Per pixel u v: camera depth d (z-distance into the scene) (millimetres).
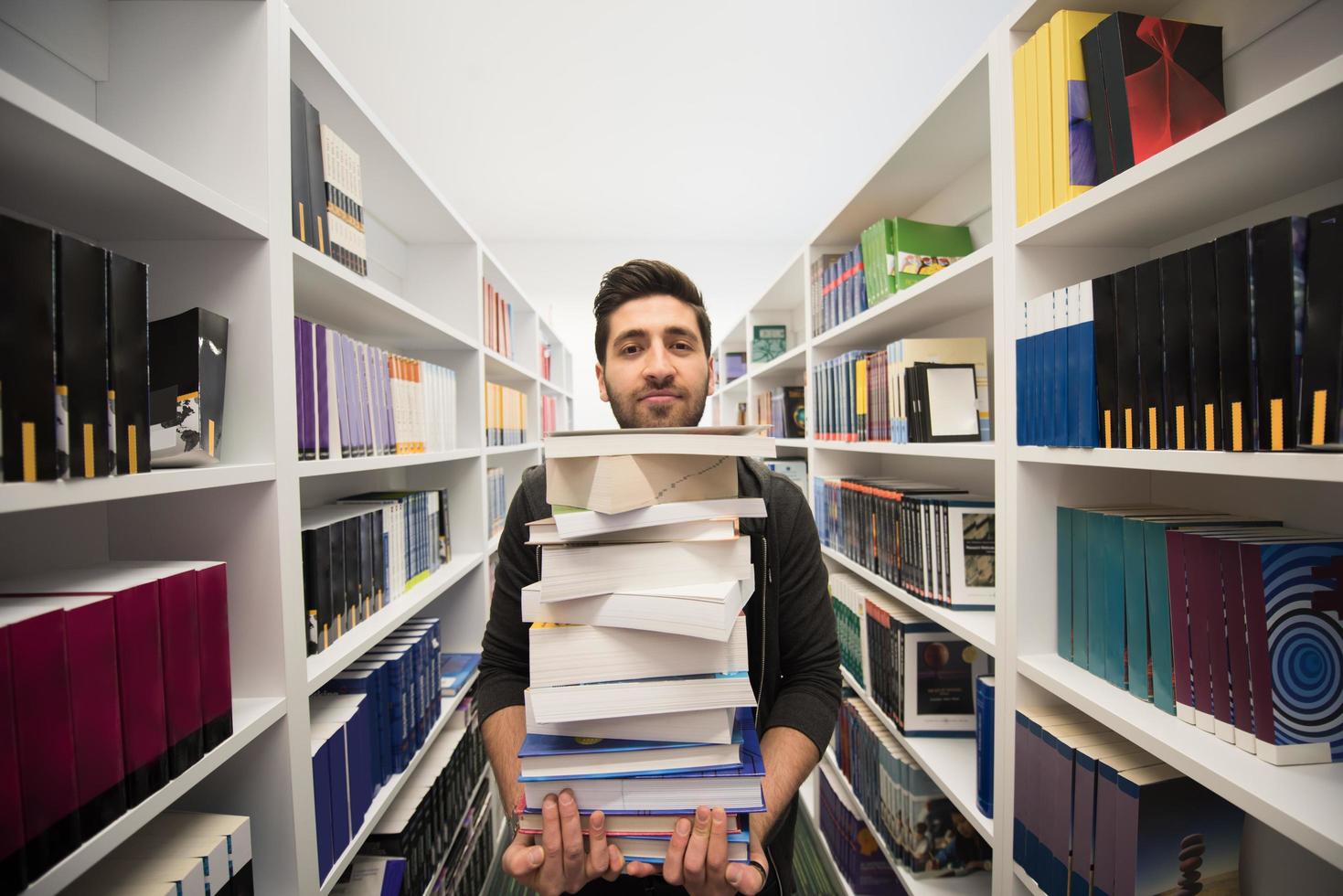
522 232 4145
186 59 713
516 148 2896
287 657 732
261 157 713
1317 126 495
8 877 403
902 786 1200
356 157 1021
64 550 658
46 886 427
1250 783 522
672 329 858
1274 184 624
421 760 1248
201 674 597
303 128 849
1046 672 789
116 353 503
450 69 2240
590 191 3438
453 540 1676
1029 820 816
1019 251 837
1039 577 848
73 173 521
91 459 473
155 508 719
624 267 878
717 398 4203
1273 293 499
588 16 1961
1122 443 669
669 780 508
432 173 3170
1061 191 752
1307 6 637
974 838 1181
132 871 571
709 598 455
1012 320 844
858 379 1456
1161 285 617
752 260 4418
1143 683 700
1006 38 848
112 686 493
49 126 431
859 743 1433
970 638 962
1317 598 562
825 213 3805
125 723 505
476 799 1501
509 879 1628
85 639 471
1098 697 712
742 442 481
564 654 499
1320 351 462
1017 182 831
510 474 2527
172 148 712
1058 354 758
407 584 1251
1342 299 447
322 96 947
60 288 450
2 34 589
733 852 512
